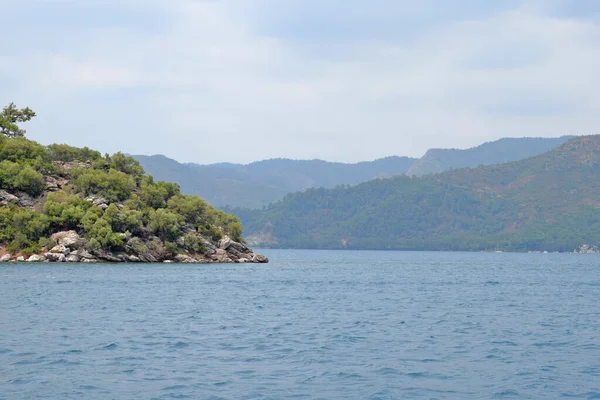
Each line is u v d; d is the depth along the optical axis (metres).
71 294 90.12
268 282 127.62
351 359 46.19
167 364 43.53
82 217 181.25
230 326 61.78
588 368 44.09
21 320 62.94
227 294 97.69
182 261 195.75
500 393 37.41
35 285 102.88
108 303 80.12
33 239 178.50
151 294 94.12
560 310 80.38
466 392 37.59
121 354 46.59
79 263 170.62
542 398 36.47
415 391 37.59
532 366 44.59
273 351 48.75
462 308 81.81
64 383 38.06
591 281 150.12
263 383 38.75
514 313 76.44
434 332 59.84
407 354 48.44
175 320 65.62
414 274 174.00
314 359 45.94
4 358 44.44
